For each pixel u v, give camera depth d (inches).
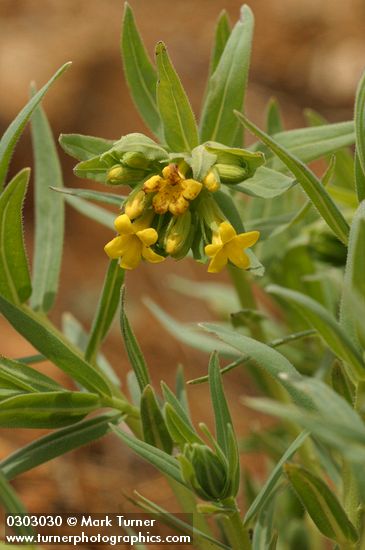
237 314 18.1
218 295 22.1
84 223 31.5
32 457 16.1
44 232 17.4
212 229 15.5
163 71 15.9
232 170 15.6
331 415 13.9
